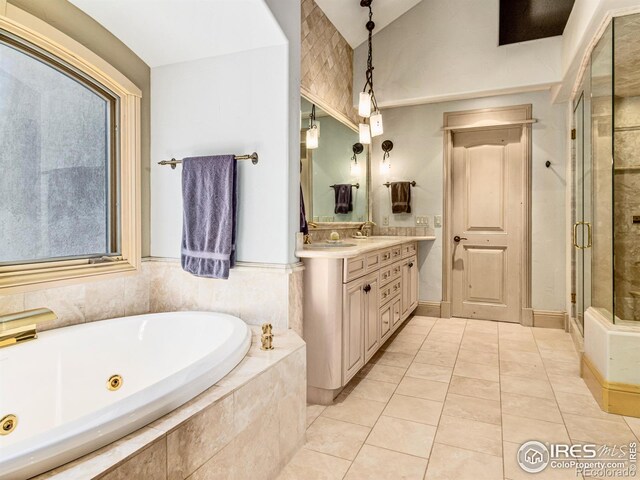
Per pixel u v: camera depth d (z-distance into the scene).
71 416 1.58
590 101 2.45
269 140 2.01
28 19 1.60
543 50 3.11
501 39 3.29
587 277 2.56
